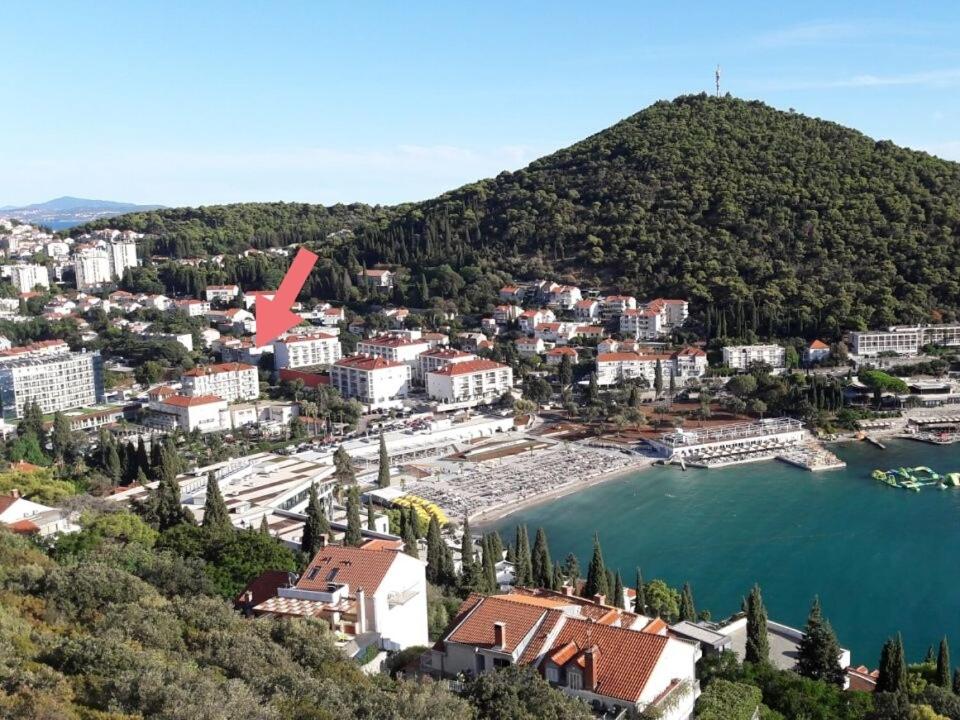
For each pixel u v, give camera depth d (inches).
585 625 4146.2
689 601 7121.1
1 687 3061.0
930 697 4923.7
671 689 3882.9
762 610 5521.7
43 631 3875.5
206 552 6166.3
